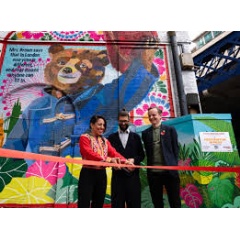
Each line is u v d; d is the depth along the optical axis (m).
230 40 11.29
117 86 5.43
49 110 5.09
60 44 5.73
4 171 4.45
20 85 5.26
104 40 5.80
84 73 5.48
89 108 5.18
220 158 3.77
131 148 2.83
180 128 4.07
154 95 5.36
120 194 2.61
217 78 11.72
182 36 6.04
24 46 5.63
